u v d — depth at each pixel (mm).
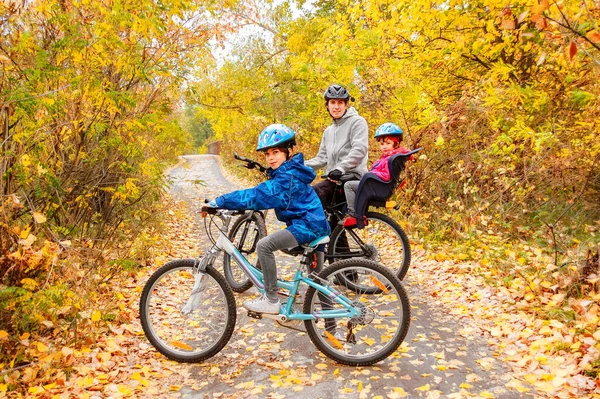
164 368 3826
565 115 7195
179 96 8477
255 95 15797
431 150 7578
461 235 6797
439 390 3410
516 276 5504
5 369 3635
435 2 7543
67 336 4121
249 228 5445
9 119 3979
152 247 6945
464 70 9055
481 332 4426
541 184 6941
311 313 3797
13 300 3707
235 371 3760
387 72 8086
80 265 4867
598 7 4844
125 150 5520
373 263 3721
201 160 31969
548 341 4051
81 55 4676
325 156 5578
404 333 3654
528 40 7020
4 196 3650
